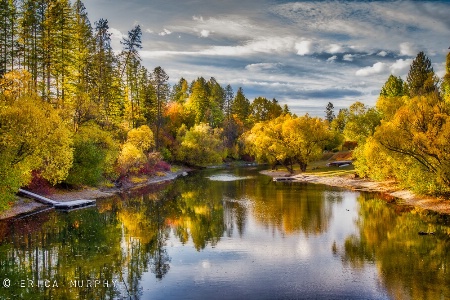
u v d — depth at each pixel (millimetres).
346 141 109250
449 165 34281
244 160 123250
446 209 35875
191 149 97188
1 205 30266
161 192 53281
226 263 21750
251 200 44656
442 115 36156
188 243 26078
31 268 20766
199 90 127000
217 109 137000
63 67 53531
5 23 48000
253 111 147500
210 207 40281
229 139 120188
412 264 20984
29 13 49969
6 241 26156
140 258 22703
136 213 37281
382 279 18859
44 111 35906
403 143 37656
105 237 27656
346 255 22828
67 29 53688
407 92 91188
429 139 35656
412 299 16531
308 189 54188
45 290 17781
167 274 20000
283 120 81625
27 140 31328
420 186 38750
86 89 60844
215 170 95938
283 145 76062
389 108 59594
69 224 31797
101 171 51125
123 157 57969
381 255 22688
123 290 17906
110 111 67375
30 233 28484
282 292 17516
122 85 75812
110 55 67875
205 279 19281
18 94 35969
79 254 23438
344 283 18453
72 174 45906
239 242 26188
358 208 38219
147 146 70250
